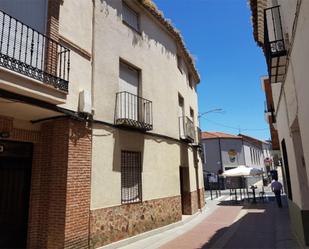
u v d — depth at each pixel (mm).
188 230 11586
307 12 4641
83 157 7910
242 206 19391
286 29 7016
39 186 7594
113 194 8914
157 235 10570
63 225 7074
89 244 7742
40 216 7457
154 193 11156
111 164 9000
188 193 15117
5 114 7031
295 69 6203
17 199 7453
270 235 10078
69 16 8102
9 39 6219
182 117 14805
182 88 15719
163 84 13055
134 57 11008
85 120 8133
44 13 7277
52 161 7562
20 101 6203
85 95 8117
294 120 7133
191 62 17078
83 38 8562
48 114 7277
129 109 10375
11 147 7328
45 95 6457
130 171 10062
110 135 9133
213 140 42000
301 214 7570
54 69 7113
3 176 7191
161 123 12391
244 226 12039
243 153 43500
